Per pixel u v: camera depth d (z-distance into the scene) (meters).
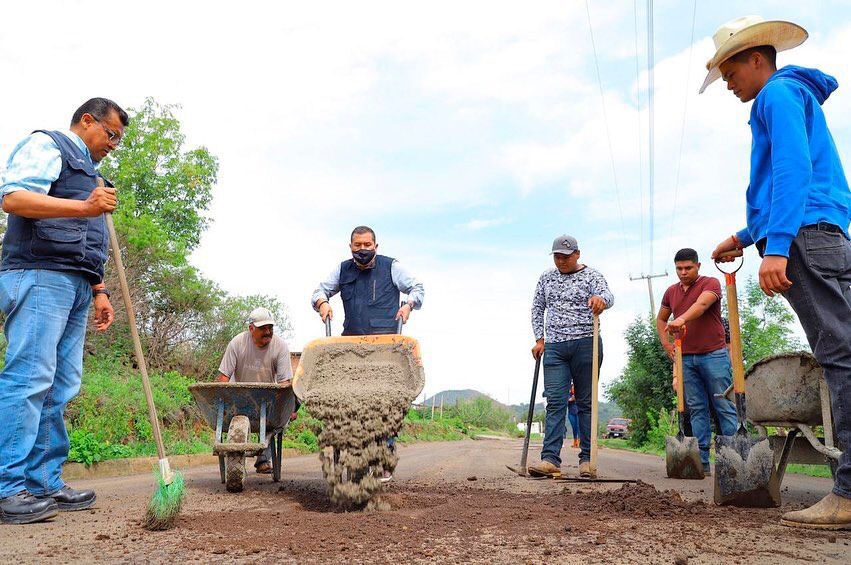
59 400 4.36
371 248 6.00
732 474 4.15
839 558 2.73
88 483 6.80
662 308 7.56
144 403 10.95
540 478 6.71
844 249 3.31
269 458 7.17
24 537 3.35
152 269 15.21
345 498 4.16
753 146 3.66
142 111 25.19
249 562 2.71
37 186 3.94
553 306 6.78
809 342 3.42
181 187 25.27
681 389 6.94
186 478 6.88
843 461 3.31
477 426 64.81
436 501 4.62
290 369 6.75
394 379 4.86
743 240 4.11
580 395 6.73
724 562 2.68
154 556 2.85
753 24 3.62
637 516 3.81
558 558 2.76
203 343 16.09
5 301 4.04
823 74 3.66
